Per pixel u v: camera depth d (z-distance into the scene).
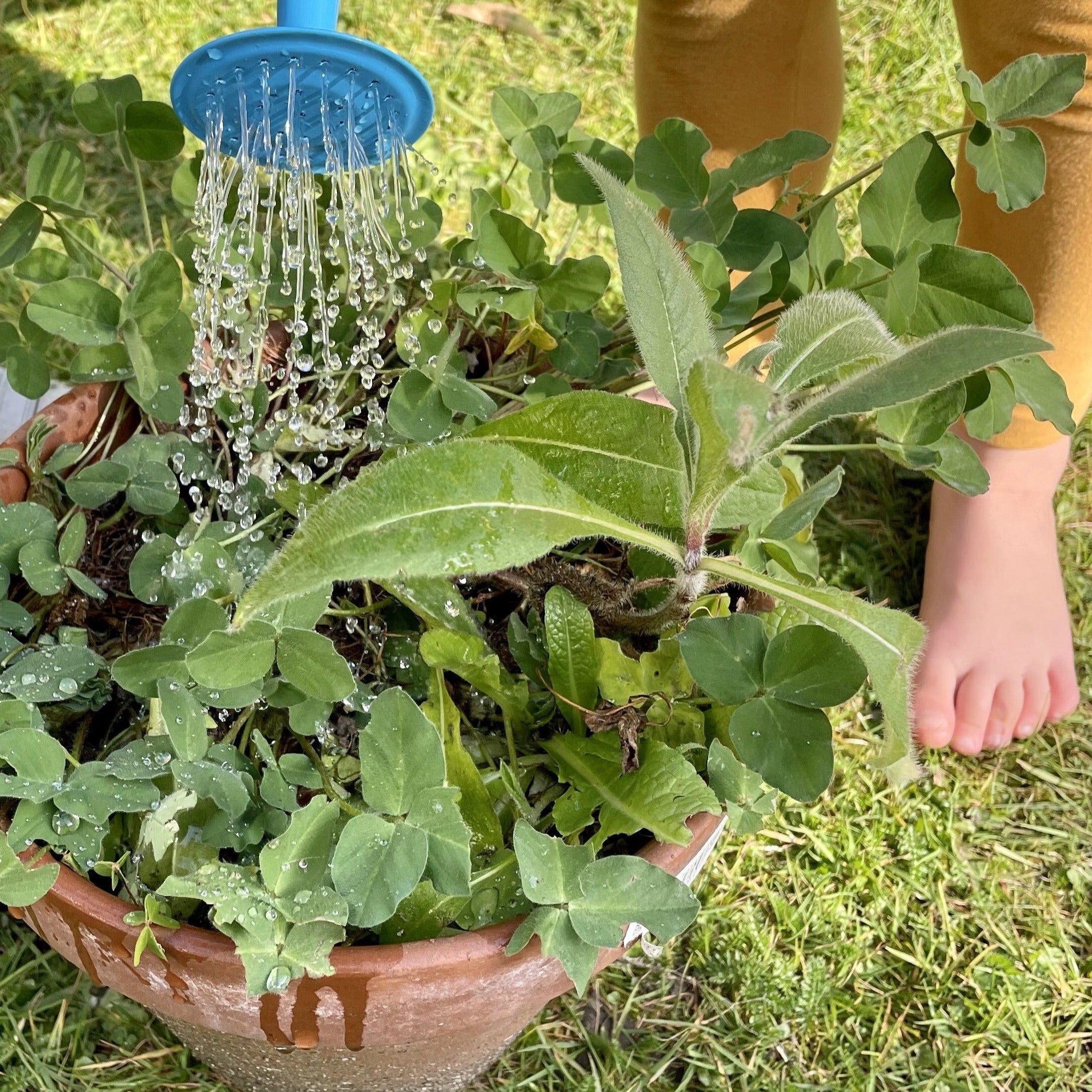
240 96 0.73
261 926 0.53
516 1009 0.64
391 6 1.76
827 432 1.42
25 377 0.82
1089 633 1.32
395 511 0.45
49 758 0.58
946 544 1.28
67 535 0.69
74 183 0.78
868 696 1.24
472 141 1.64
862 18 1.79
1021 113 0.71
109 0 1.73
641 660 0.65
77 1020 0.97
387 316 0.85
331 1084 0.77
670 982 1.05
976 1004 1.07
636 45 1.13
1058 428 0.75
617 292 1.50
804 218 0.80
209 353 0.83
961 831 1.18
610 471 0.59
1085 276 1.01
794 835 1.14
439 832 0.55
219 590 0.71
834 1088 1.01
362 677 0.75
